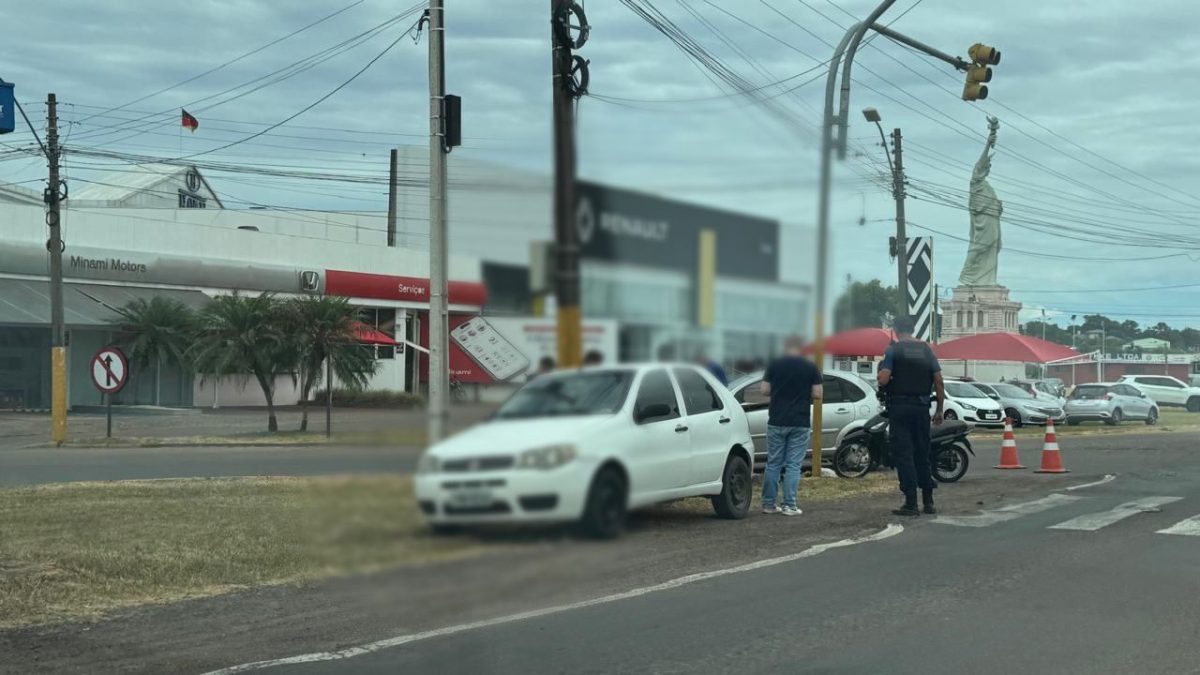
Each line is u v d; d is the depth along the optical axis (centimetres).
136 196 4981
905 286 1149
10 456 2078
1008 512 1219
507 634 685
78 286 3481
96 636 704
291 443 2338
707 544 997
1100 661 610
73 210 3491
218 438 2497
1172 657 616
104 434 2686
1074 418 3728
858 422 1566
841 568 884
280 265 4003
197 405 3825
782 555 941
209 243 3844
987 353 3916
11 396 3431
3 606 770
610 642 662
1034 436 2898
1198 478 1641
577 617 725
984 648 639
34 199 3953
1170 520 1149
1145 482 1577
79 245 3491
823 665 608
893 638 664
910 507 1188
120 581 852
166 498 1292
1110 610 731
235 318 2667
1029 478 1655
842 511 1225
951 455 1593
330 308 2672
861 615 723
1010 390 3506
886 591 796
